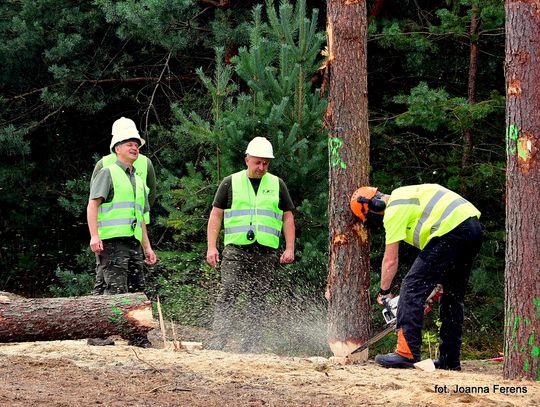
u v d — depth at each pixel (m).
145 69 45.78
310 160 29.62
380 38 34.81
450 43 36.66
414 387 16.45
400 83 40.59
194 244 31.67
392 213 19.72
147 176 26.05
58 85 45.09
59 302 20.77
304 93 30.20
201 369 18.05
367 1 39.28
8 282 49.16
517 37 17.73
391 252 19.91
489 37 35.38
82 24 43.31
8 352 19.62
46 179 48.38
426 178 34.91
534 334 17.69
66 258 48.91
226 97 32.66
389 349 31.23
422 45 33.75
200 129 31.08
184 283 31.98
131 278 24.38
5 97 46.91
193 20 39.91
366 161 22.06
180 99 44.84
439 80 39.47
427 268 19.61
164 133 40.25
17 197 47.69
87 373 17.16
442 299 20.86
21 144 44.53
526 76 17.67
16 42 42.53
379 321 31.19
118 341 23.30
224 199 24.52
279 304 26.22
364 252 21.98
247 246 24.34
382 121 36.81
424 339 27.11
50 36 43.09
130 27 39.38
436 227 19.47
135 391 15.45
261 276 24.45
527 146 17.64
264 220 24.27
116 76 45.34
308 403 14.86
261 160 24.16
